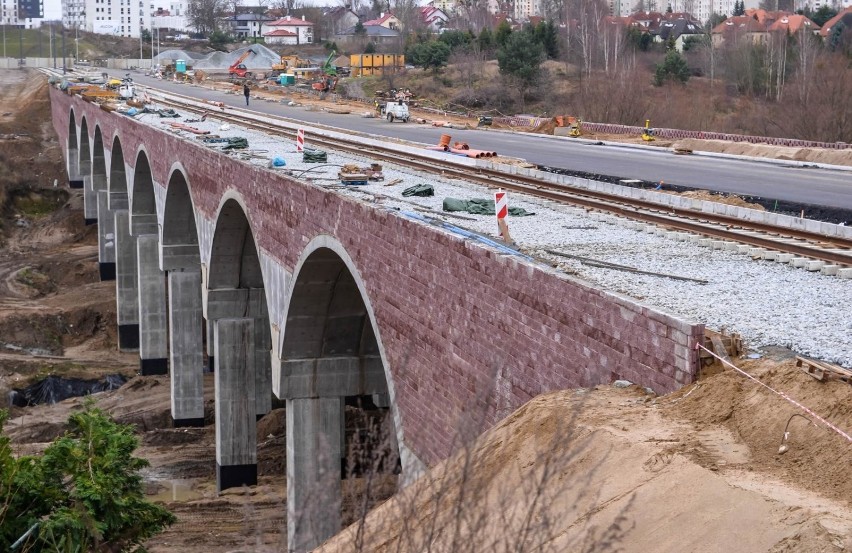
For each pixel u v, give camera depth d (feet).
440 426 79.87
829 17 637.71
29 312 276.82
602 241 92.43
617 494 44.01
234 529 148.15
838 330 59.98
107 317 280.51
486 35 516.32
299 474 126.72
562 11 650.84
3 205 390.63
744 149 208.85
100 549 84.74
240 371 172.55
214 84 527.40
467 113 411.95
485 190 129.39
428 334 81.97
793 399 47.55
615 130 298.35
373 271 93.86
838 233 93.40
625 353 57.41
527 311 66.64
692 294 70.08
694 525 40.16
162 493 173.78
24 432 200.13
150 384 235.81
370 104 408.67
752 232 94.99
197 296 209.97
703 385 51.57
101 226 319.47
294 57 608.19
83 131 368.48
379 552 44.73
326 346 125.90
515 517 43.01
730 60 443.73
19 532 81.61
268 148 188.75
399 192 126.31
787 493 40.32
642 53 536.01
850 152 185.98
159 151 204.74
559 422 46.60
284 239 123.13
